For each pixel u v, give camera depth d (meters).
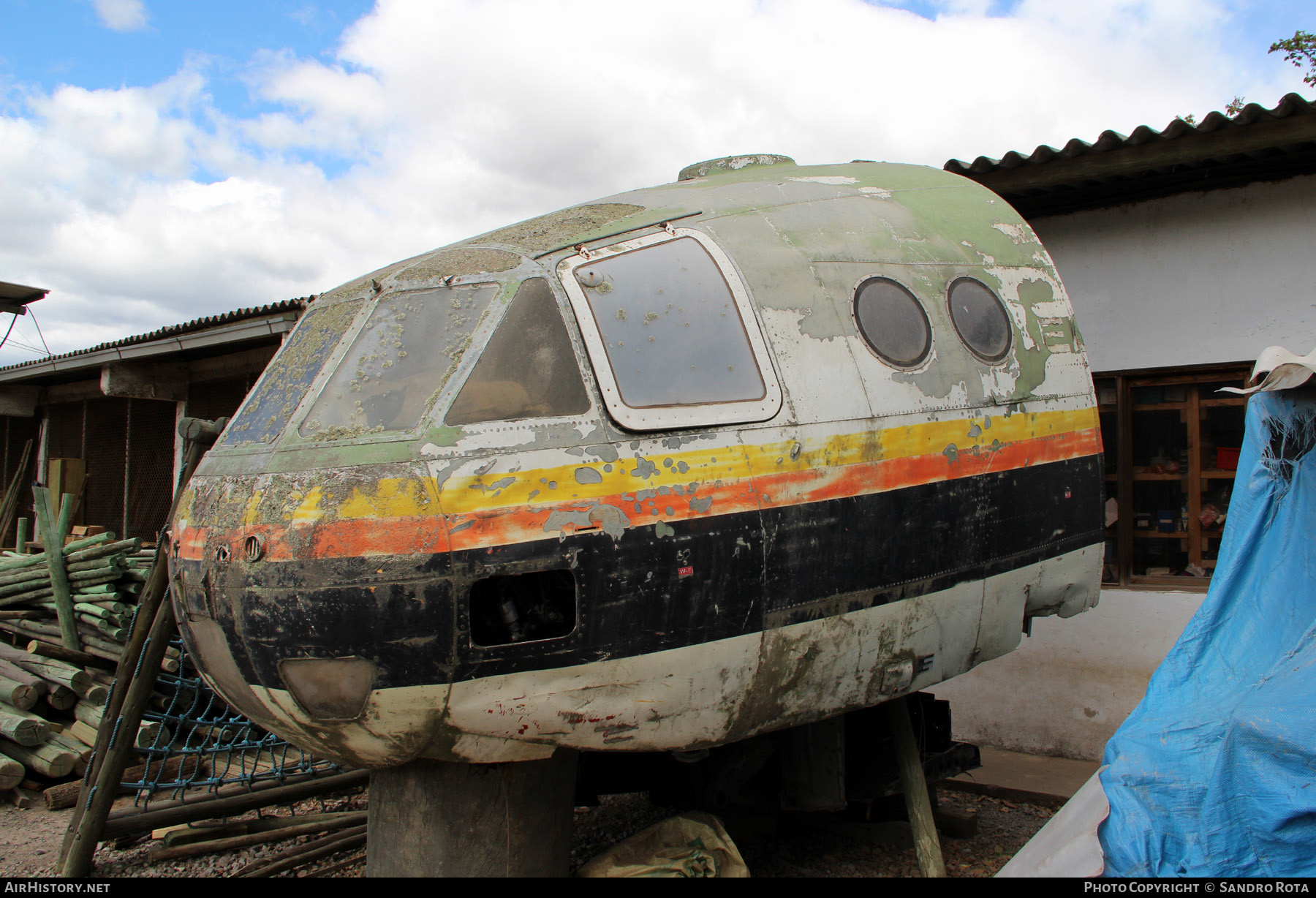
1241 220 5.11
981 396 3.54
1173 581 5.32
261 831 4.46
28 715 5.38
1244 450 3.65
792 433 3.01
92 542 6.44
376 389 2.86
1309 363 3.16
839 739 3.67
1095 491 3.95
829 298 3.30
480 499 2.60
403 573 2.53
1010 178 5.34
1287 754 2.71
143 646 4.27
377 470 2.63
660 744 2.82
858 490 3.11
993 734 5.75
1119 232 5.51
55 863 4.28
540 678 2.62
